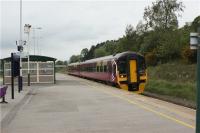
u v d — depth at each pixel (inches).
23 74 1774.1
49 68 1787.6
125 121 561.3
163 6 3907.5
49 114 659.4
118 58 1428.4
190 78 2288.4
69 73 4165.8
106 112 673.0
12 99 940.0
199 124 341.7
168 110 692.1
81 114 651.5
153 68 3147.1
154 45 3639.3
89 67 2340.1
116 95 1051.3
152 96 1400.1
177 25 3863.2
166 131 471.5
